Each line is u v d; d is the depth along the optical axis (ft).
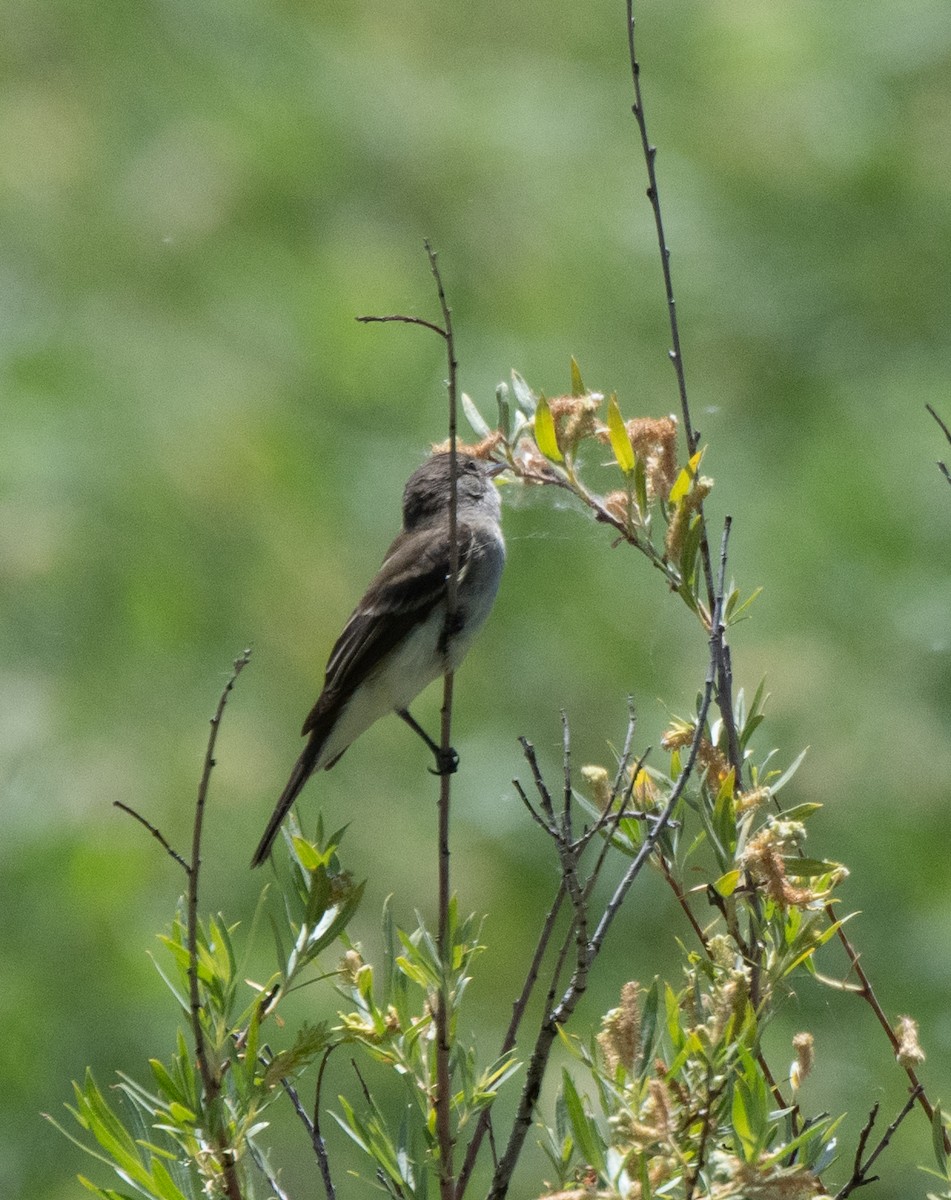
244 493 47.65
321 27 60.29
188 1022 15.28
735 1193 13.52
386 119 57.11
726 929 16.61
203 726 44.62
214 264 53.11
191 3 58.23
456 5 62.18
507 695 44.80
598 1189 13.91
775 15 60.95
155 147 55.72
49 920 40.63
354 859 42.04
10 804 42.19
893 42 59.21
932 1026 38.11
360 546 48.03
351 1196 34.09
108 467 47.57
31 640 44.88
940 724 43.50
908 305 54.03
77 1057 38.68
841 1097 33.83
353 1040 15.79
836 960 36.55
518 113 58.23
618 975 39.63
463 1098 15.80
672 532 17.78
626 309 53.93
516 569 46.06
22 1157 37.14
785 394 52.90
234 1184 14.65
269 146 55.67
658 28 62.03
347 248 54.34
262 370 51.06
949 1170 15.37
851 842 41.93
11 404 48.37
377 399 50.78
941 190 56.24
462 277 54.19
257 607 46.57
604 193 56.34
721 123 58.80
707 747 16.80
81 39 57.62
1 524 46.09
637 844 17.12
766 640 45.11
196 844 14.19
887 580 45.75
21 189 54.19
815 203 56.13
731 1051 14.17
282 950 15.56
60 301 52.01
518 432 19.58
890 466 48.06
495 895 41.29
